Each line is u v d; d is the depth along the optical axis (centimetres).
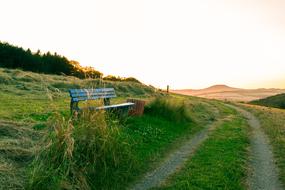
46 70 4709
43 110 1422
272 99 8656
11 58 4438
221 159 966
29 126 959
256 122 2088
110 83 3256
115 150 775
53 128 759
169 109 1616
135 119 1379
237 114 2606
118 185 715
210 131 1532
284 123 1908
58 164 670
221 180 780
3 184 597
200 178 787
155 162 909
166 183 752
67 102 1844
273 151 1148
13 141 789
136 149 974
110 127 849
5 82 2367
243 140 1295
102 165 737
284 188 770
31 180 608
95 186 686
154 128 1319
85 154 727
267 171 898
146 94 3281
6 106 1458
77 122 796
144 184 741
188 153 1041
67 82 2800
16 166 679
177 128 1462
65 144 696
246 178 827
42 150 695
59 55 5081
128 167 797
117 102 2080
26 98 1834
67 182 631
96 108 856
